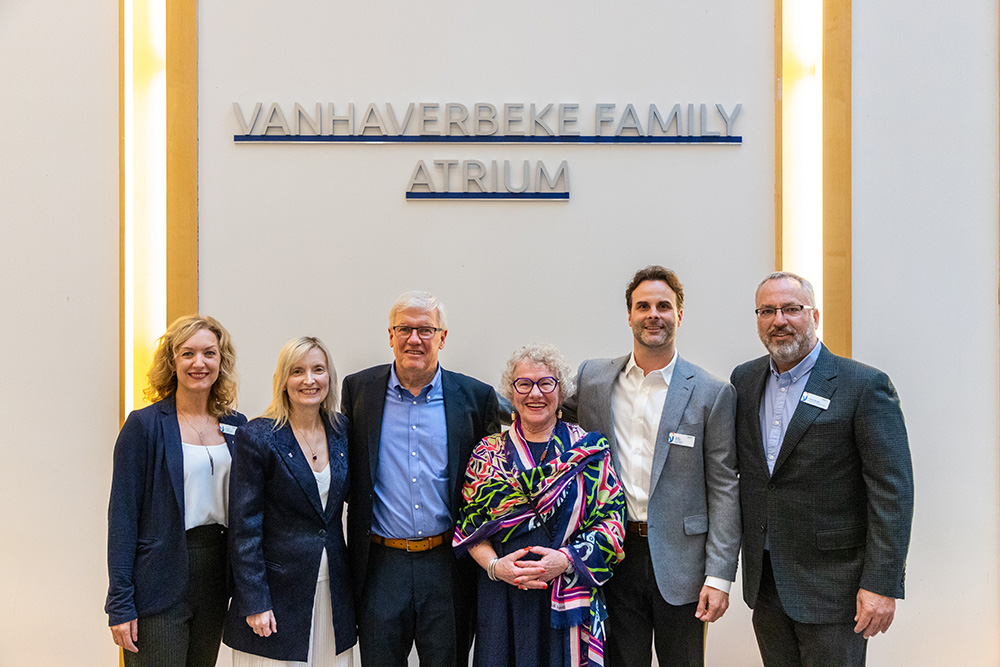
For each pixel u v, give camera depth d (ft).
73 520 10.48
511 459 7.50
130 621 7.11
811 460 7.32
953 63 10.69
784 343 7.44
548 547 7.22
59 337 10.55
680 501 7.64
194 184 10.50
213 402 7.94
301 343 7.43
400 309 7.72
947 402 10.61
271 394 10.55
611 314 10.64
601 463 7.52
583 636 7.10
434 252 10.62
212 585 7.54
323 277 10.59
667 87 10.69
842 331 10.56
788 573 7.38
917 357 10.61
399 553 7.64
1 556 10.51
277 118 10.58
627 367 8.13
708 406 7.77
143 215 10.76
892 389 7.35
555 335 10.64
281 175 10.59
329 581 7.34
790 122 10.83
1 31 10.56
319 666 7.25
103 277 10.56
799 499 7.36
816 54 10.82
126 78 10.59
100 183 10.56
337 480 7.48
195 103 10.52
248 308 10.56
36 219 10.55
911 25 10.68
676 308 7.83
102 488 10.48
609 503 7.42
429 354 7.68
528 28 10.69
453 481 7.73
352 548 7.75
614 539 7.25
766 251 10.69
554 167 10.68
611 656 7.82
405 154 10.64
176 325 7.75
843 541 7.27
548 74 10.69
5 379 10.54
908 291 10.64
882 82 10.65
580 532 7.29
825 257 10.62
